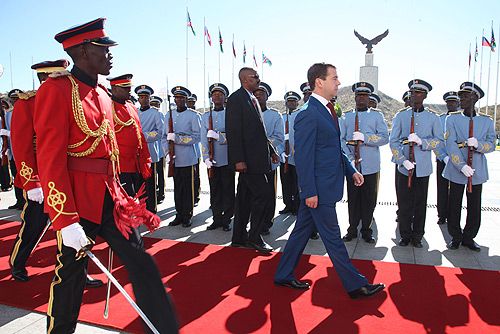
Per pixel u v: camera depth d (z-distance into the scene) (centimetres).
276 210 702
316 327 288
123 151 470
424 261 430
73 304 247
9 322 300
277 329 286
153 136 621
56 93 229
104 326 290
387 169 1300
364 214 505
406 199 485
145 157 482
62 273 243
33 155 334
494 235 528
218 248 479
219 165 562
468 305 321
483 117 473
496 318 299
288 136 648
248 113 451
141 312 222
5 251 463
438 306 319
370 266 412
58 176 222
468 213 469
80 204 238
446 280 372
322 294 345
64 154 227
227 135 456
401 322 294
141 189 264
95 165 245
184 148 586
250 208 488
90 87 253
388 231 557
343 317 303
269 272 399
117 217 241
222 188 568
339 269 333
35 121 228
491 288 353
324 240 337
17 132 326
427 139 477
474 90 457
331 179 333
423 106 499
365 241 507
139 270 243
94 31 246
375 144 499
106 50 255
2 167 889
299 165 331
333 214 335
